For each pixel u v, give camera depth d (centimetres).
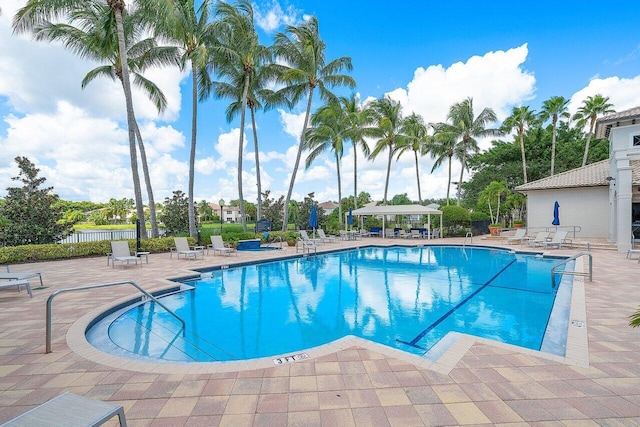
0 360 377
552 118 2945
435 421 253
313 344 532
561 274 921
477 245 1803
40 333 469
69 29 1481
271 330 594
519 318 641
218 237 1534
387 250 1814
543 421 251
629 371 333
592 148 2948
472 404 276
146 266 1141
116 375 338
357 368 347
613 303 596
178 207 2173
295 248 1775
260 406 277
